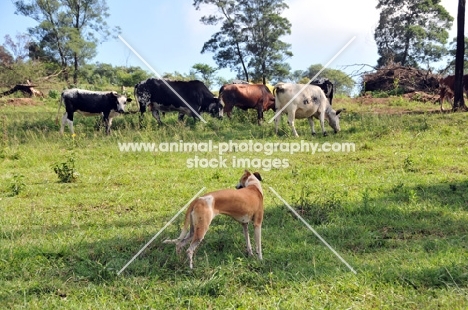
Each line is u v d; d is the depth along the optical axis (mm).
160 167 12508
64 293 5477
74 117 20562
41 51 47281
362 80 27953
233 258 6340
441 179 10047
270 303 5020
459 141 13656
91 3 47750
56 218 8375
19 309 5004
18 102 26672
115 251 6613
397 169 11266
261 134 16312
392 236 7133
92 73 47000
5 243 6949
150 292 5387
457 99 18938
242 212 6133
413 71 26969
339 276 5617
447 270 5465
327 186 9992
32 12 46281
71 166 11664
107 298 5285
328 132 16641
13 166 12875
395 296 5090
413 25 39781
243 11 43156
